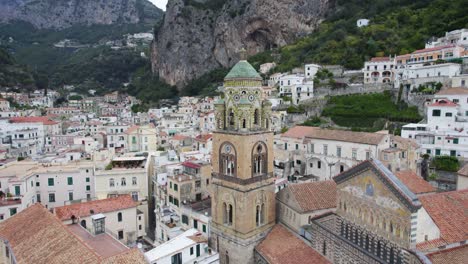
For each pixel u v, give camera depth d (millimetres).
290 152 101375
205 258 52094
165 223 68250
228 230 54188
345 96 144375
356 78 163125
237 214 52312
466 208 40594
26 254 43219
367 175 39250
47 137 150250
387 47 178125
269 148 54594
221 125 54250
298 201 51688
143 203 81750
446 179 83062
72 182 83188
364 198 39781
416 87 127812
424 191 53906
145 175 85062
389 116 121812
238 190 51562
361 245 40406
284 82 168000
